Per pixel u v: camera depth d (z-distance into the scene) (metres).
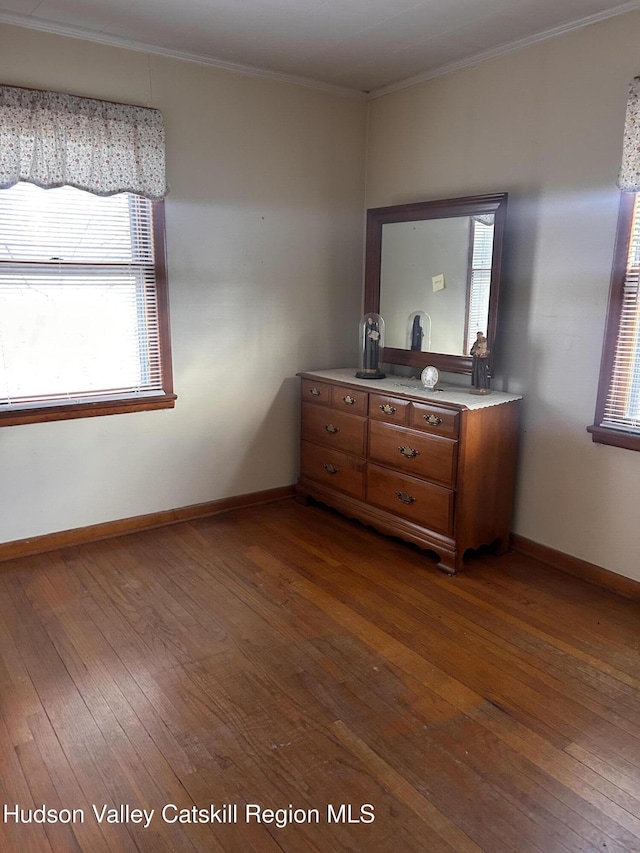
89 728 1.96
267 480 3.93
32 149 2.81
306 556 3.18
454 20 2.74
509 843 1.58
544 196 2.96
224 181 3.43
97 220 3.09
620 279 2.69
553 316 2.98
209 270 3.47
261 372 3.78
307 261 3.83
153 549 3.25
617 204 2.68
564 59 2.79
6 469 3.04
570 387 2.95
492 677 2.23
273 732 1.95
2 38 2.72
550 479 3.08
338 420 3.56
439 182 3.48
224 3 2.59
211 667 2.27
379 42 3.01
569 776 1.79
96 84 2.97
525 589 2.87
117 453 3.34
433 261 3.45
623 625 2.58
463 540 2.99
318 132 3.73
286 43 3.04
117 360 3.28
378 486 3.36
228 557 3.16
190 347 3.48
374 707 2.07
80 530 3.30
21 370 3.02
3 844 1.57
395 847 1.56
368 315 3.67
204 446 3.64
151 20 2.78
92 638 2.45
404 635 2.48
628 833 1.61
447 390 3.21
